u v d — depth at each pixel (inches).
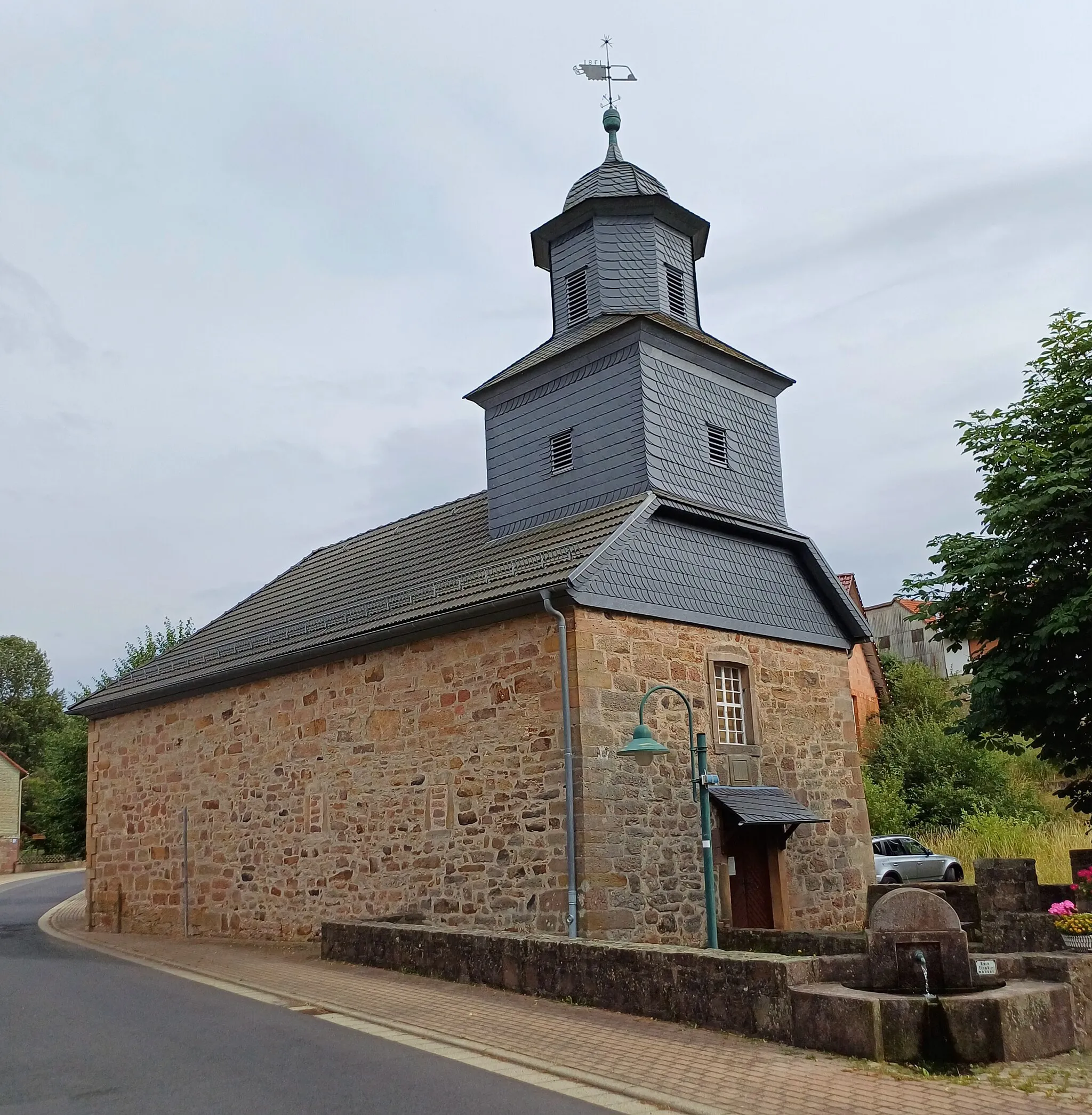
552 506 615.5
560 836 475.2
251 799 666.8
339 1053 311.7
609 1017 345.1
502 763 507.5
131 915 761.0
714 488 601.0
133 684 810.2
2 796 2266.2
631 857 481.4
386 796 568.1
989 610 500.7
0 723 2711.6
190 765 727.1
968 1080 263.4
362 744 588.7
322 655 615.2
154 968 535.5
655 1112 247.8
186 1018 373.1
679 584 546.0
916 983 293.1
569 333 667.4
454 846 523.8
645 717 506.9
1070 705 482.3
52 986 465.4
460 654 538.9
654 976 343.6
